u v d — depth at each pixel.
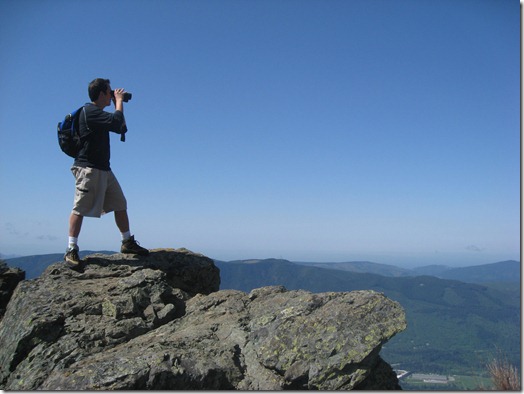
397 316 3.36
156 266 4.80
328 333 3.24
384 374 3.29
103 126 4.43
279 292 4.17
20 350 3.35
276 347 3.22
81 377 2.83
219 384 2.99
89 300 3.79
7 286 4.63
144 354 3.01
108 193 4.74
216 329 3.55
